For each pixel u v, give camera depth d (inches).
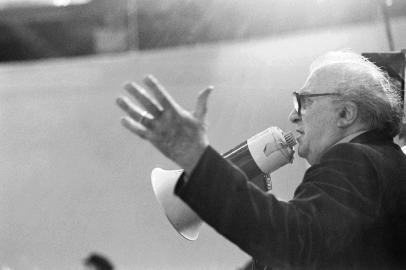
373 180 108.3
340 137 117.6
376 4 313.0
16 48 532.4
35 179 441.7
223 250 382.9
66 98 439.2
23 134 445.4
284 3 376.2
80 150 434.0
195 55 392.2
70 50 522.6
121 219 418.6
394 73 143.9
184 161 98.7
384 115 118.3
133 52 452.8
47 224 435.2
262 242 98.9
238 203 98.3
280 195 278.1
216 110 370.6
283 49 357.7
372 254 107.5
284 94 358.6
